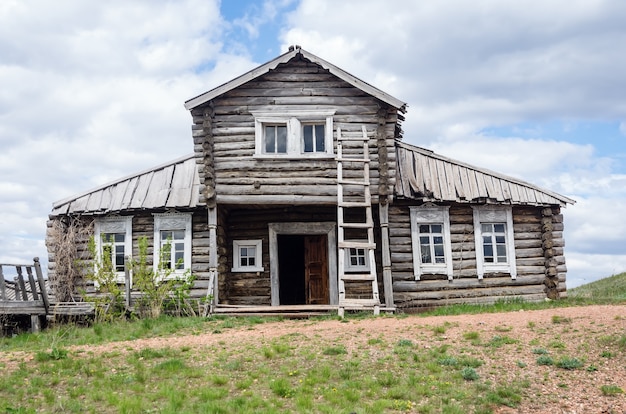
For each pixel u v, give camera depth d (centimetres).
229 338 1296
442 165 2019
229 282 1947
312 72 1819
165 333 1420
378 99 1789
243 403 870
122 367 1066
